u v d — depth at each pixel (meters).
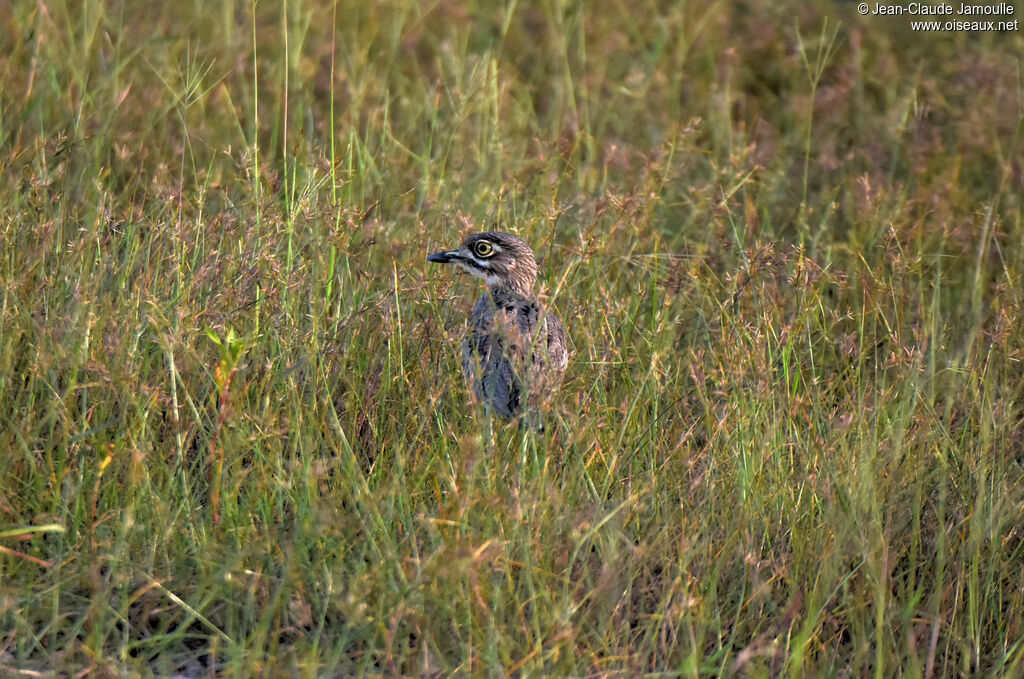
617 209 12.56
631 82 18.05
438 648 8.45
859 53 19.30
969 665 8.77
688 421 11.20
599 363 11.16
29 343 10.47
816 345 12.93
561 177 14.63
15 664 8.16
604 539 9.31
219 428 9.52
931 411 10.73
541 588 8.56
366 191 14.29
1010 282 12.81
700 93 19.23
